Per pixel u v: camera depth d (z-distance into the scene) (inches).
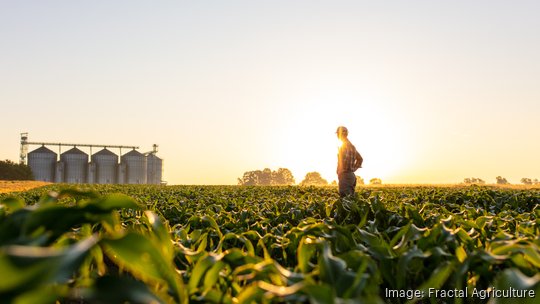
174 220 257.1
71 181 7691.9
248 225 193.2
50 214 62.8
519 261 85.5
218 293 67.5
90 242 42.9
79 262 41.8
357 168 516.1
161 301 48.4
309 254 79.9
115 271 124.7
